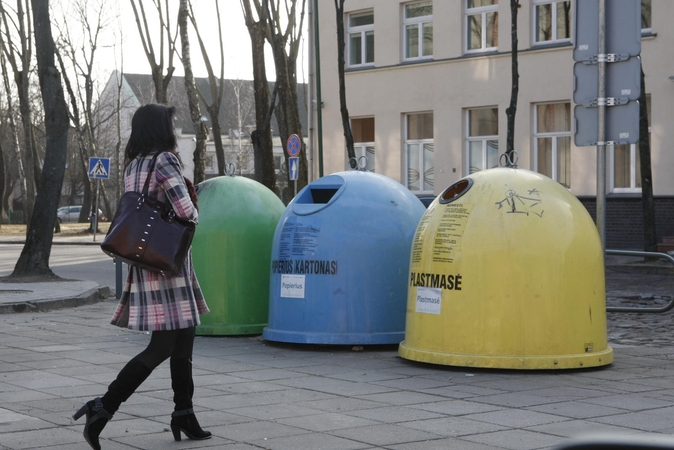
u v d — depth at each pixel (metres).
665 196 22.59
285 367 7.41
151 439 4.90
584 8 8.19
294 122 24.02
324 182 8.86
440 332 7.23
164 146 4.86
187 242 4.68
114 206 74.75
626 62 8.02
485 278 7.07
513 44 19.70
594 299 7.24
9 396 6.11
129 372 4.66
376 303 8.29
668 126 22.64
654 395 6.16
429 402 5.92
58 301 12.67
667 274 19.38
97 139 63.31
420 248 7.52
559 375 6.99
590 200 23.97
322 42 29.20
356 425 5.22
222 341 8.99
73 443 4.78
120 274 14.30
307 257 8.38
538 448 4.68
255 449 4.66
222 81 30.12
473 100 26.08
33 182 38.06
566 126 24.69
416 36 27.67
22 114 37.69
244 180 9.86
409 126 27.92
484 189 7.35
